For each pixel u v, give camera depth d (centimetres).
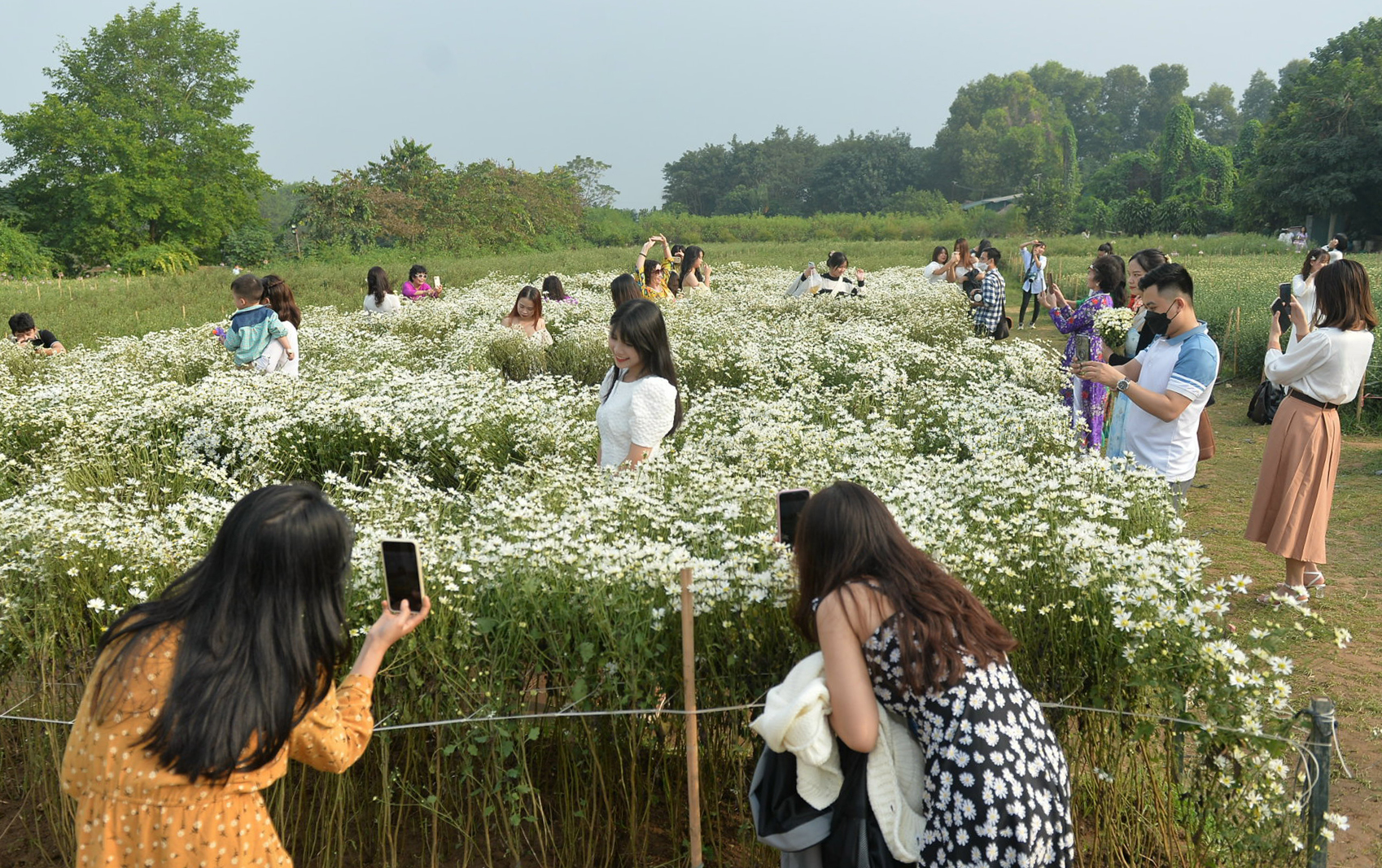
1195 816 289
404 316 1177
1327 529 640
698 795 263
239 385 699
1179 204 6569
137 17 5019
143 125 4825
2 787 339
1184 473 470
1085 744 302
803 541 231
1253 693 262
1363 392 933
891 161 11238
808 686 217
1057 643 298
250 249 4666
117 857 180
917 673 209
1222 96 13988
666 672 291
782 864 232
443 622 287
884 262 3412
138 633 184
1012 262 3000
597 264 3008
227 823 184
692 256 1388
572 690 281
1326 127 4903
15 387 845
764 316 1195
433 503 460
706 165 11700
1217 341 1266
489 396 675
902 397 722
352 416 635
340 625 198
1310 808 254
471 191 4766
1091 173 13412
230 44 5200
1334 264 485
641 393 433
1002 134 11350
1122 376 457
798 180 11344
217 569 188
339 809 294
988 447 527
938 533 338
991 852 200
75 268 4366
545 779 318
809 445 521
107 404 681
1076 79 14200
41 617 330
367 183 4469
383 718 292
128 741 178
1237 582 293
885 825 213
